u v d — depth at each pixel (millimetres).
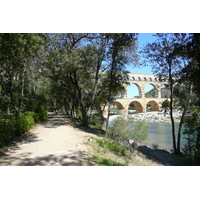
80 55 14641
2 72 13969
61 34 15242
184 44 11141
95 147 8961
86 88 20625
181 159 11789
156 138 20469
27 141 9031
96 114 21828
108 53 15188
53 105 40125
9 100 15953
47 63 14664
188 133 11750
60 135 11117
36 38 8000
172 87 13586
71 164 5418
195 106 11945
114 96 17969
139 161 9195
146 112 59625
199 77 10250
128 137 14680
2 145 7332
